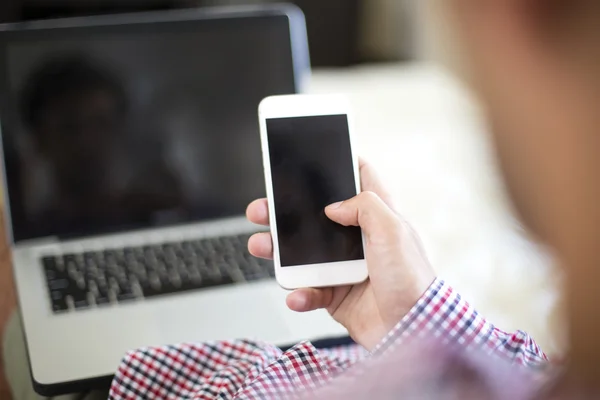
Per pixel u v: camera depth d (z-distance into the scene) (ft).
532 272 3.14
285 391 1.57
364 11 7.00
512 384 1.01
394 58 6.81
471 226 3.49
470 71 0.83
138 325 2.40
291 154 2.12
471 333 1.52
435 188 3.80
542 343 2.71
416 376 1.04
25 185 2.94
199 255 2.88
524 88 0.79
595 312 0.85
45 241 2.97
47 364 2.19
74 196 3.01
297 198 2.09
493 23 0.78
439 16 0.86
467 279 3.10
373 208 1.88
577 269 0.85
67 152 2.99
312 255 2.04
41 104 2.95
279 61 3.19
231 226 3.13
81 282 2.66
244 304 2.52
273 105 2.15
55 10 3.65
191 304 2.53
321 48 7.09
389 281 1.79
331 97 2.19
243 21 3.15
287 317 2.43
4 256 3.07
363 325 2.02
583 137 0.79
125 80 3.04
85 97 3.00
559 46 0.76
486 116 0.85
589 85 0.77
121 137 3.05
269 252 2.12
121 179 3.06
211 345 2.02
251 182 3.20
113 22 3.02
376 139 4.30
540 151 0.82
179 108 3.11
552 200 0.84
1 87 2.90
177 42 3.09
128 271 2.75
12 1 3.57
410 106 4.79
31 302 2.52
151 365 1.97
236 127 3.17
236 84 3.16
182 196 3.13
